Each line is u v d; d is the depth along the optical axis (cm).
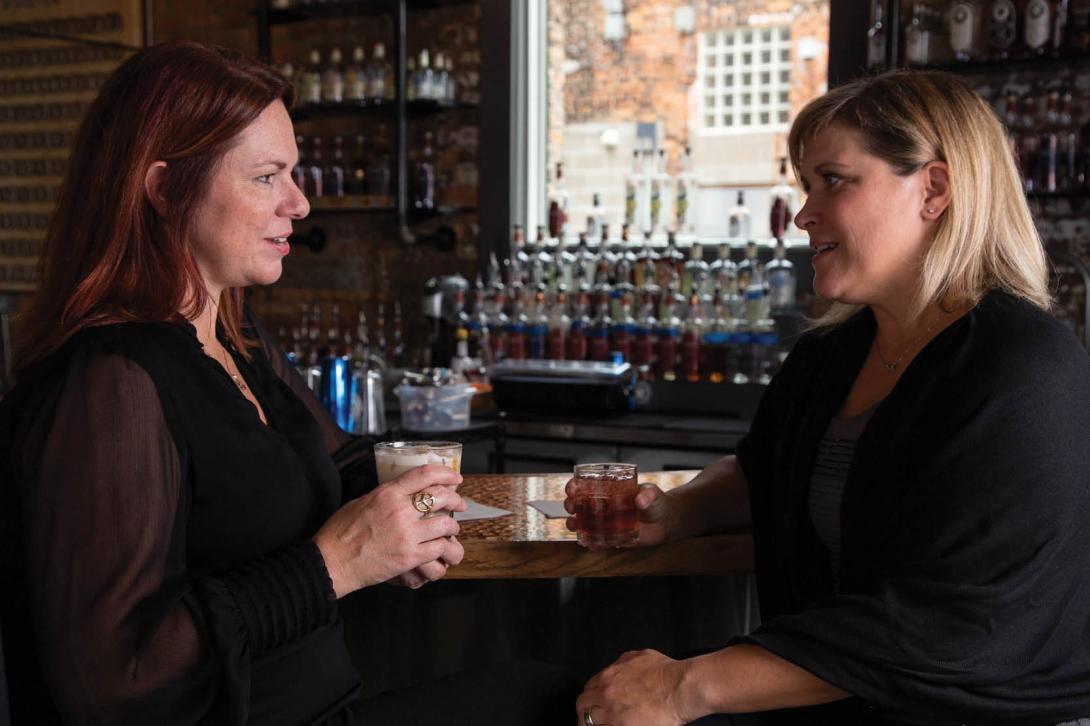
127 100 133
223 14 543
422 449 159
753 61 466
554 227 461
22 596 125
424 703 148
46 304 133
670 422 387
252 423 137
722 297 426
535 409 405
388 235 515
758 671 134
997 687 131
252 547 135
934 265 147
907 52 389
